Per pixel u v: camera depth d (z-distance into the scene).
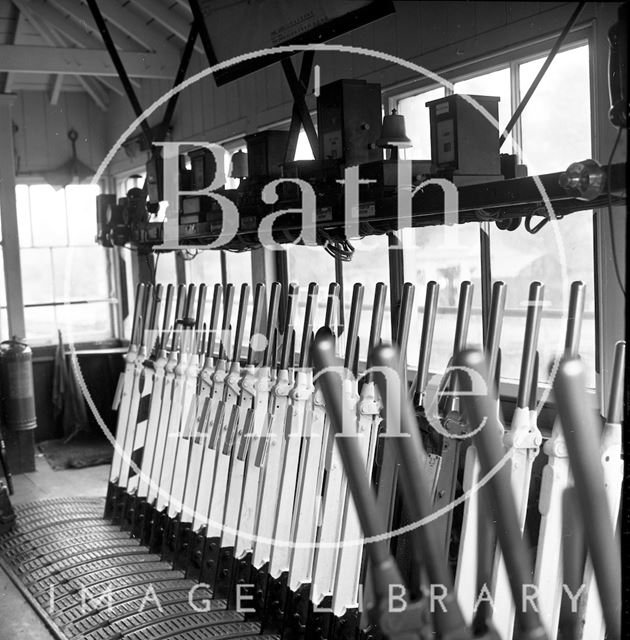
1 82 8.98
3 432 7.64
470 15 4.45
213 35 4.82
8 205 7.71
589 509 1.54
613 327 3.75
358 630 3.66
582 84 3.97
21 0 8.12
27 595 4.76
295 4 4.24
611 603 1.63
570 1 3.87
